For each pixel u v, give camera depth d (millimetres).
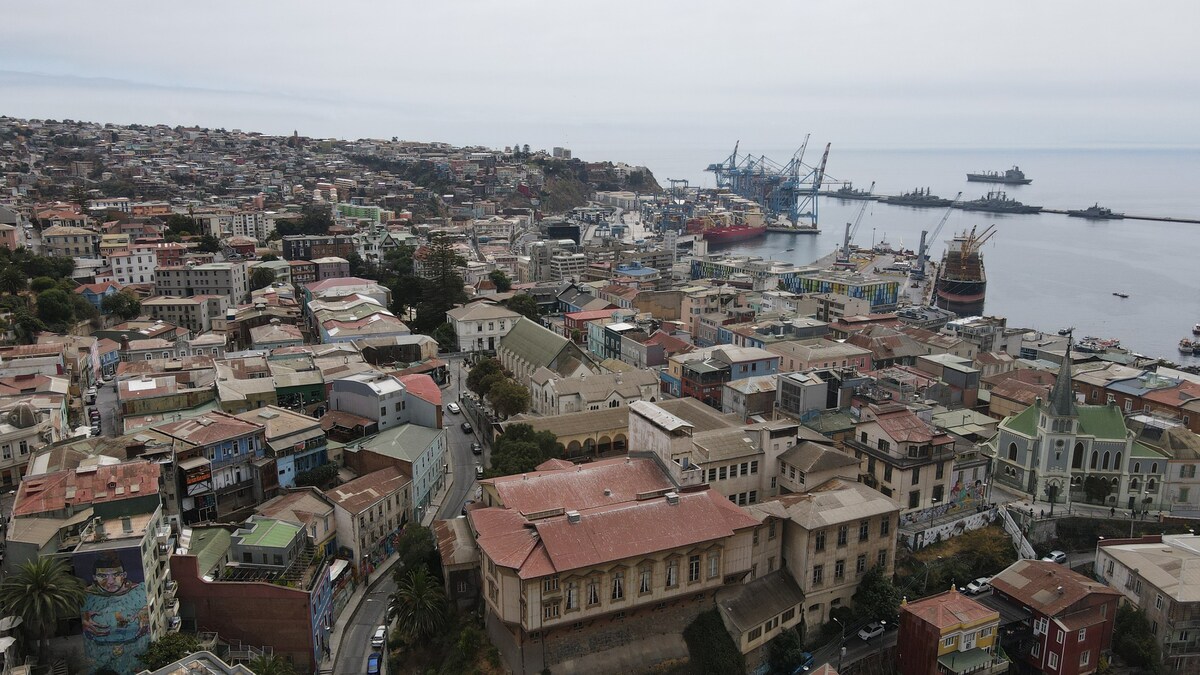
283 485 122688
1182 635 100812
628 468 106812
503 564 84500
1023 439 131875
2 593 77688
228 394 143250
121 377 154250
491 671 89625
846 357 188250
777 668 96438
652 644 92250
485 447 159375
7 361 155875
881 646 99875
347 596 109250
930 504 120688
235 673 75562
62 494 90312
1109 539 116000
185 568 92125
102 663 81562
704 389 171125
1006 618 98750
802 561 99812
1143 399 157000
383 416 141375
